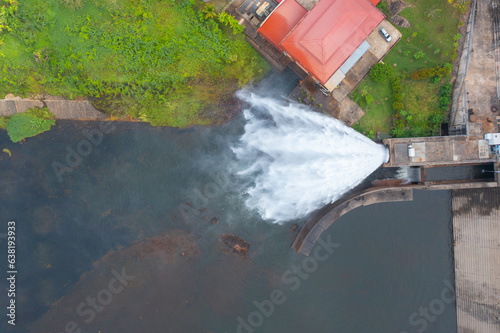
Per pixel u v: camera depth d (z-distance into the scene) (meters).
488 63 27.08
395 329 28.81
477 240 29.19
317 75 25.27
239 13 27.67
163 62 27.62
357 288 28.83
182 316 29.17
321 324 28.67
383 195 28.42
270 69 28.64
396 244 29.20
